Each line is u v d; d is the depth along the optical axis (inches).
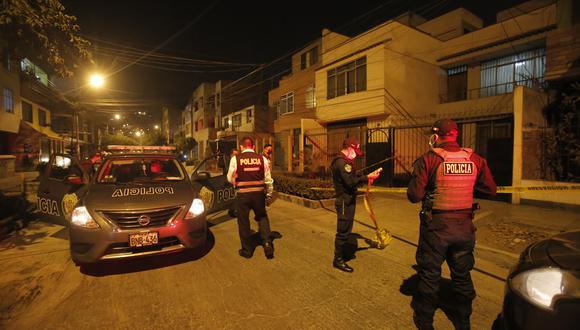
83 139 1326.3
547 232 215.9
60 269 153.9
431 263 98.3
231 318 110.6
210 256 172.7
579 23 347.6
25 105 770.2
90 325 106.8
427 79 594.6
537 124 342.6
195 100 1760.6
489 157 420.8
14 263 161.9
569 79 361.4
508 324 77.6
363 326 105.7
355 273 149.6
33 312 115.4
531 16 511.2
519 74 535.5
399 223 245.9
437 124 101.7
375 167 477.7
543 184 297.7
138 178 197.2
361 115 565.9
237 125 1230.9
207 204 228.7
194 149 1754.4
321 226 241.1
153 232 142.3
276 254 176.7
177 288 133.7
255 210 171.6
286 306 118.8
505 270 153.7
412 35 566.3
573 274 71.9
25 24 197.5
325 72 657.6
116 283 138.7
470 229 96.5
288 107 887.1
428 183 99.8
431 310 99.5
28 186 444.1
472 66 594.6
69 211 174.4
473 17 727.7
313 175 455.8
